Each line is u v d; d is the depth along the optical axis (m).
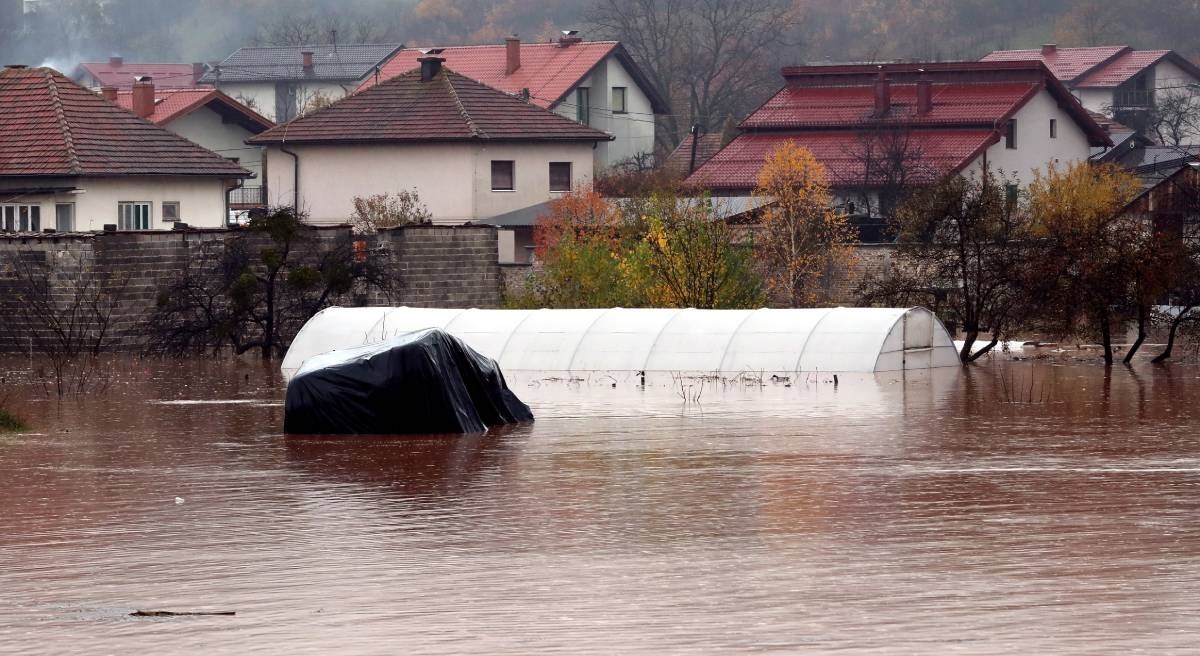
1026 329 113.62
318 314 110.81
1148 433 67.25
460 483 53.84
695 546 42.06
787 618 34.16
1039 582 37.06
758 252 145.00
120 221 152.50
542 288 127.25
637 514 47.06
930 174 175.38
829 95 198.88
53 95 156.12
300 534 44.56
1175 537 42.34
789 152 152.75
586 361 101.56
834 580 37.66
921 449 61.84
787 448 62.41
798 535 43.38
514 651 32.06
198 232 121.81
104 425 73.94
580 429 70.31
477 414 71.12
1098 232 110.81
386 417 69.62
